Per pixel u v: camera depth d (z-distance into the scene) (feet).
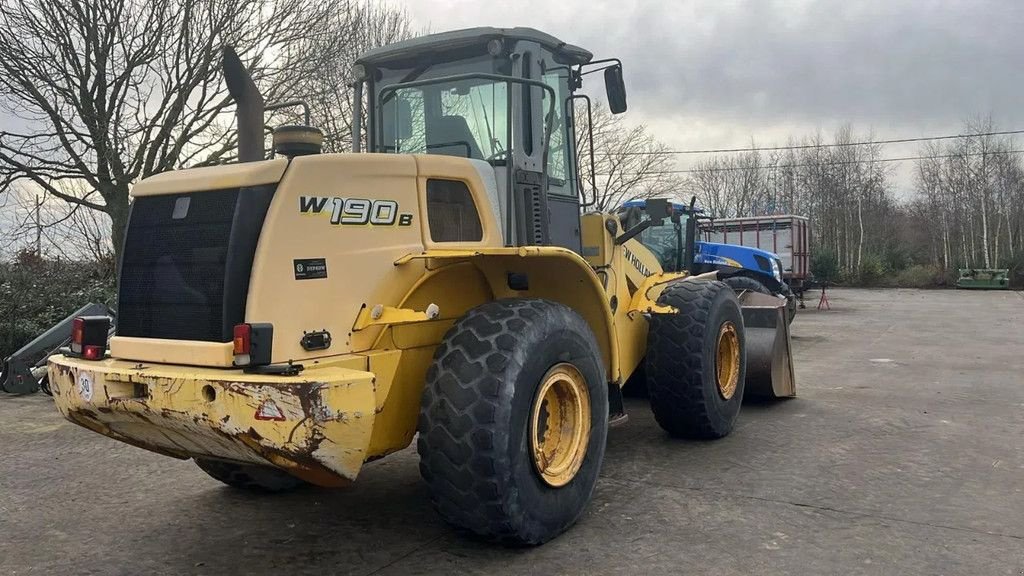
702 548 11.30
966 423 19.57
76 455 17.63
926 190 138.51
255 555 11.44
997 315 58.34
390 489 14.67
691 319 16.66
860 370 29.43
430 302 11.77
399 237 11.21
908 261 126.00
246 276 9.76
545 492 11.23
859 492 13.85
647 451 16.81
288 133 10.74
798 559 10.87
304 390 8.81
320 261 10.27
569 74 15.25
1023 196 128.98
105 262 36.99
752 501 13.39
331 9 41.86
